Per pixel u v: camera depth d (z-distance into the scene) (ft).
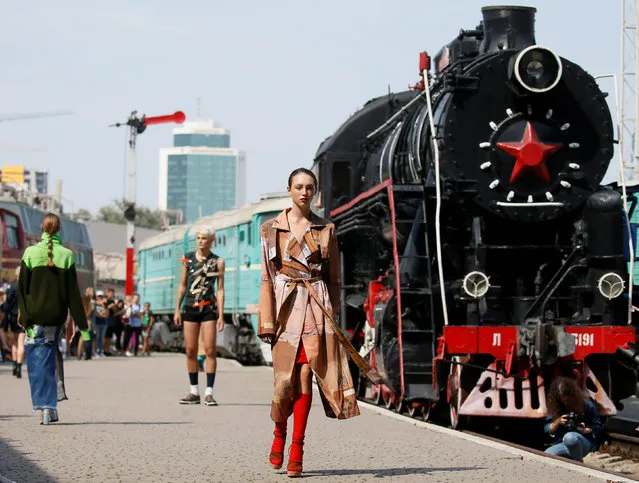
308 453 31.12
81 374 72.79
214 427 37.93
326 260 27.14
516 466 28.40
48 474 26.37
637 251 49.32
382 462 29.19
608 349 41.83
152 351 145.69
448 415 48.62
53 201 183.52
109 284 247.50
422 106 51.34
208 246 47.75
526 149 44.93
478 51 49.01
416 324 45.78
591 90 46.26
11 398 50.75
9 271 118.21
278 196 95.30
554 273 46.60
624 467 39.65
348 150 63.05
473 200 45.39
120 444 32.73
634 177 99.66
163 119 144.46
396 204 46.16
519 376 42.01
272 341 26.84
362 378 60.23
